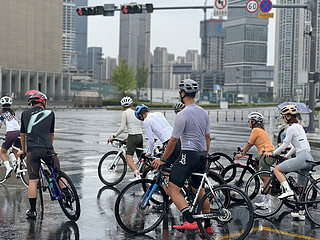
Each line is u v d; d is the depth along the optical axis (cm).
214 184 718
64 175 685
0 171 1085
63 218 702
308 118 2155
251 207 580
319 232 645
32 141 690
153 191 631
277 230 654
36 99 706
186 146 588
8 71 8088
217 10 2253
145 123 840
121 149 984
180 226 619
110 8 2394
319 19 12225
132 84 9262
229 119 4403
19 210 747
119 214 619
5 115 949
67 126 2895
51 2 9269
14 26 8494
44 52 9156
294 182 721
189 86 596
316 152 1772
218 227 635
